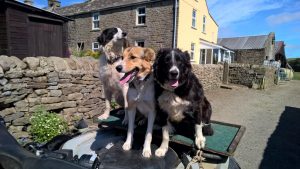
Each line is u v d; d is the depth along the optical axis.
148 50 2.56
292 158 5.41
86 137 2.91
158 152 2.33
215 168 2.36
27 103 4.80
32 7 10.95
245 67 17.08
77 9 23.23
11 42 10.69
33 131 4.63
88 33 21.88
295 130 7.61
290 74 30.98
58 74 5.39
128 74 2.47
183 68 2.47
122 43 3.82
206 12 22.08
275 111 10.33
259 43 35.00
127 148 2.42
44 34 12.44
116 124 3.00
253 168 4.87
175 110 2.54
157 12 17.62
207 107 2.75
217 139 2.62
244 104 11.34
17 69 4.64
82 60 6.29
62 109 5.58
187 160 2.33
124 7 19.20
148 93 2.50
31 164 1.75
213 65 15.01
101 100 6.56
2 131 1.96
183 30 17.69
